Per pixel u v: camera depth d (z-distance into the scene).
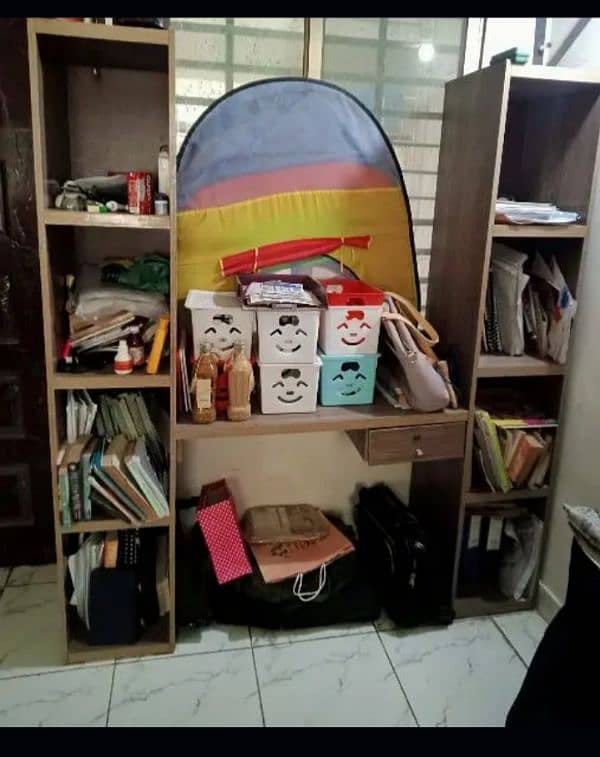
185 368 1.83
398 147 2.12
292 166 2.01
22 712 1.73
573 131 1.94
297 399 1.91
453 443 2.01
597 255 1.92
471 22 2.06
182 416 1.87
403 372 1.95
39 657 1.93
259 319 1.82
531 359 2.08
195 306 1.83
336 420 1.89
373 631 2.10
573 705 1.42
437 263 2.17
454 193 2.04
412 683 1.88
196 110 1.98
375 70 2.05
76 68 1.85
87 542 1.91
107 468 1.76
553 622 1.50
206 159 1.95
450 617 2.14
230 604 2.07
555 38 2.07
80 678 1.86
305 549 2.15
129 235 2.01
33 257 2.12
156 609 2.02
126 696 1.80
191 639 2.03
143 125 1.94
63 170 1.82
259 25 1.96
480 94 1.86
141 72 1.89
